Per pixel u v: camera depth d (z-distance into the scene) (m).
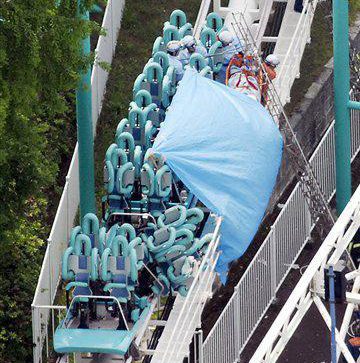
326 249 67.19
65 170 84.12
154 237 69.88
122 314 67.69
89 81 78.69
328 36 93.19
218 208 72.56
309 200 80.00
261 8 85.00
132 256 68.19
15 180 70.06
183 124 74.38
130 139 73.44
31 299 76.06
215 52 80.19
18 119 68.50
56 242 77.44
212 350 73.62
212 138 74.38
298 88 89.81
